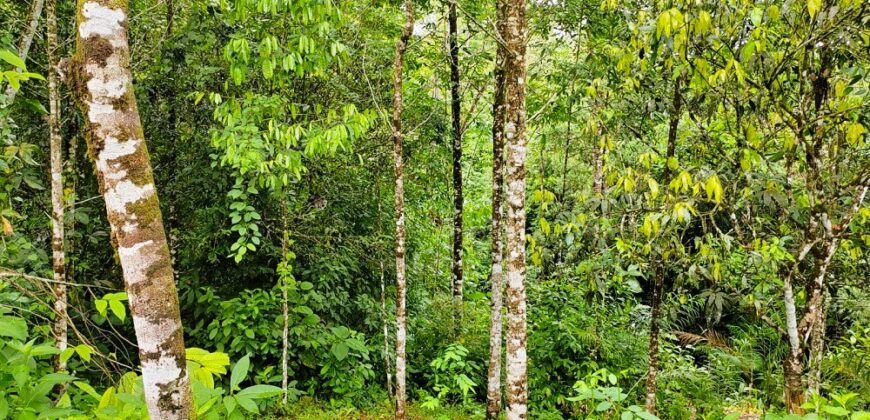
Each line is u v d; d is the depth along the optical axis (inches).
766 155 162.9
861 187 141.9
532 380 270.4
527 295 308.5
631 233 176.6
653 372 202.5
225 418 86.2
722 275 161.9
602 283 179.3
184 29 228.8
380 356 291.4
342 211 289.7
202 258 253.9
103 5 68.9
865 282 186.2
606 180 176.6
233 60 174.2
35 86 204.8
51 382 89.4
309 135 189.0
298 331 245.4
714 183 137.4
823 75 148.8
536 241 198.1
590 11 233.6
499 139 244.8
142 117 239.0
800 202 156.7
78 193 243.0
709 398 250.7
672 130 177.8
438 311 341.4
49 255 223.0
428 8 282.7
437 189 385.4
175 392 72.6
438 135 316.5
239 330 236.1
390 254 310.5
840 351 224.1
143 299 70.5
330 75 247.8
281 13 194.7
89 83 68.5
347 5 219.3
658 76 171.9
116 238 70.9
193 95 216.5
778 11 135.9
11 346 91.0
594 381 125.9
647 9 166.2
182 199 245.8
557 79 242.5
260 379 228.1
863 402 167.5
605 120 183.5
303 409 235.6
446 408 260.4
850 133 142.5
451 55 299.4
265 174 203.8
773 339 282.5
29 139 219.0
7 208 157.2
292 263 272.1
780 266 159.2
